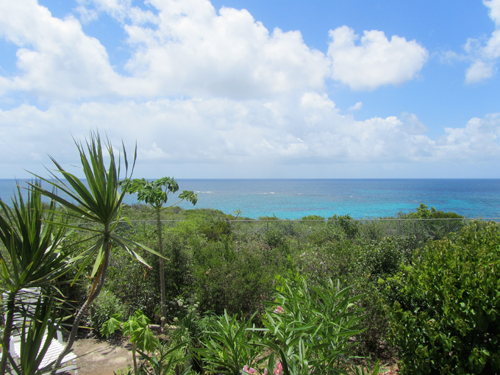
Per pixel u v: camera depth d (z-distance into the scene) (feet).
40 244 7.57
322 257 20.36
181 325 13.33
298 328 7.68
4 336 7.04
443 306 10.51
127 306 18.99
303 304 9.78
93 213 8.16
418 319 10.93
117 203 8.22
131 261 20.25
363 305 14.88
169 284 19.65
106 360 15.16
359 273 17.53
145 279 19.35
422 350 9.73
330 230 36.78
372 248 19.79
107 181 8.02
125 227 28.73
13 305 7.16
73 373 13.51
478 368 8.96
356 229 37.55
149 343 9.16
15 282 6.98
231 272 18.12
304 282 11.12
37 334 7.32
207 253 21.01
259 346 8.61
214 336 8.64
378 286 16.22
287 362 7.25
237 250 23.81
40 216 7.48
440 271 11.47
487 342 9.66
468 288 9.91
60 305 7.82
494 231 16.19
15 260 6.97
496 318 9.34
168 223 37.91
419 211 51.67
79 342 17.13
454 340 9.64
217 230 37.11
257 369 8.29
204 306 17.94
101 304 17.90
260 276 18.29
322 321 8.61
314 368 8.02
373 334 14.73
